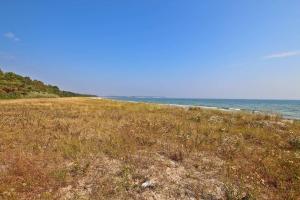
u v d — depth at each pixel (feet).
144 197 23.84
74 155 33.71
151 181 26.21
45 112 78.54
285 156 35.45
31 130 47.88
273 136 46.47
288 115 129.90
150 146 38.32
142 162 31.32
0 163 30.78
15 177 27.12
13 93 215.92
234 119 64.13
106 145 37.81
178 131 47.73
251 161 33.68
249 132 48.47
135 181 26.66
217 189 25.46
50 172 28.37
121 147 36.94
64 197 23.71
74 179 27.09
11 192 24.08
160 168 29.63
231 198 23.90
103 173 28.45
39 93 246.68
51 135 44.42
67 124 54.13
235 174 29.19
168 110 89.92
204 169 30.04
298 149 39.81
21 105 108.06
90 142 39.22
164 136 44.01
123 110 91.04
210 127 51.90
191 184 26.12
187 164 31.35
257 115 71.20
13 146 37.32
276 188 27.27
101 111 84.99
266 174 29.94
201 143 39.86
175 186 25.66
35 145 37.93
